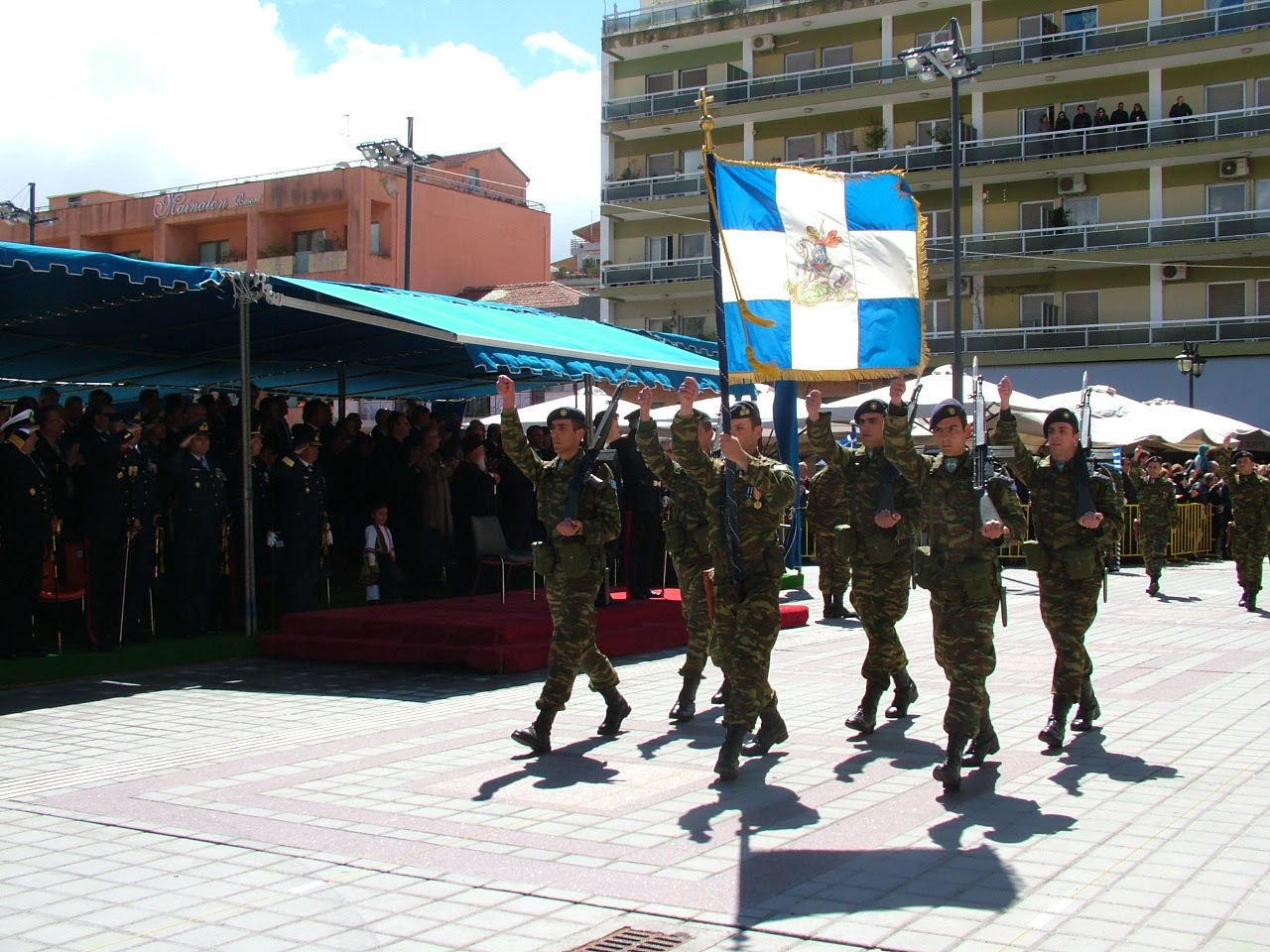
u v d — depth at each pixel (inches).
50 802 263.0
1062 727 306.0
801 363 335.0
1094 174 1551.4
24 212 1512.1
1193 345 1253.1
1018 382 1579.7
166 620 514.6
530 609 496.7
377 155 1294.3
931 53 933.8
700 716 355.9
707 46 1798.7
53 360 673.6
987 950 173.5
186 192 1728.6
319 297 503.2
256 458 522.3
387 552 567.8
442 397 939.3
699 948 177.2
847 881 206.1
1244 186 1481.3
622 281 1830.7
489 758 302.2
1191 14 1486.2
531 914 192.5
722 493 293.0
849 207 353.4
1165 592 737.0
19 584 421.4
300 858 223.5
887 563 325.7
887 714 350.6
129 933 187.3
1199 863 212.5
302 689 406.3
